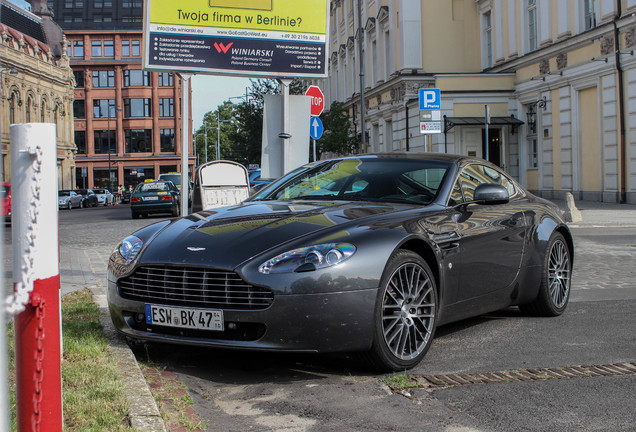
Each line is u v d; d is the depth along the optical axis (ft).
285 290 12.05
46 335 5.86
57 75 221.87
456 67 104.88
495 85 92.89
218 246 13.07
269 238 13.09
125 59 269.03
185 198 29.84
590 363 13.89
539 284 18.34
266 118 32.04
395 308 13.20
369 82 128.06
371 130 124.57
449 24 104.42
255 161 112.98
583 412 10.82
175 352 14.96
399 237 13.32
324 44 33.65
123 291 13.96
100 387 11.13
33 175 5.74
